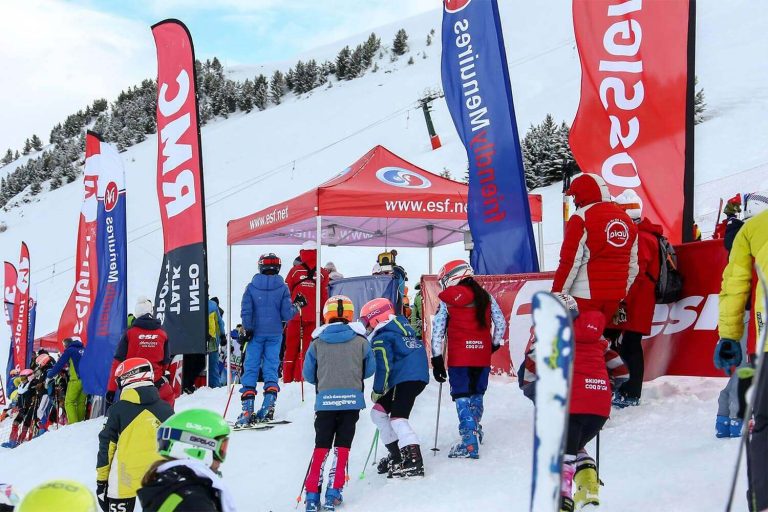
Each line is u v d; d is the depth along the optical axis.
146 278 28.44
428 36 82.06
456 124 7.96
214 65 107.31
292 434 7.00
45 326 27.59
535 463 2.30
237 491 5.82
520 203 7.47
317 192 8.80
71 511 1.96
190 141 9.28
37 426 12.20
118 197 10.56
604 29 6.76
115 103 99.25
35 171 77.94
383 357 5.43
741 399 3.13
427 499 4.82
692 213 6.36
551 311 2.27
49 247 43.19
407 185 9.48
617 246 5.30
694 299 6.02
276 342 7.75
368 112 56.78
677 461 4.56
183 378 10.74
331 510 5.04
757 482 2.98
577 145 6.83
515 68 56.78
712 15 47.50
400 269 10.11
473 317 5.61
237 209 36.69
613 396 5.88
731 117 24.89
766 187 16.25
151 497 2.46
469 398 5.59
